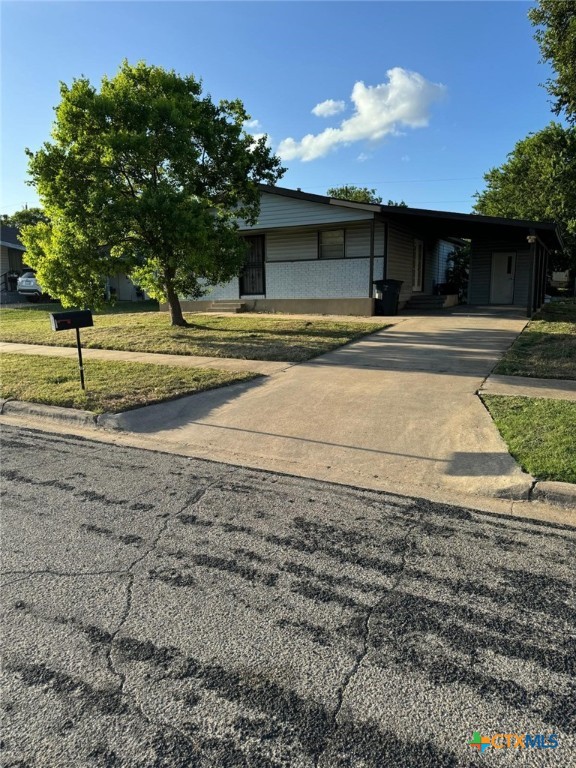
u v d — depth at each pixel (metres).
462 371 8.30
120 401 6.95
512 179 28.73
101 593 2.96
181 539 3.57
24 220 29.59
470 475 4.61
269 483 4.59
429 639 2.56
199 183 12.62
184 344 11.27
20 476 4.79
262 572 3.16
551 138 25.00
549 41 14.73
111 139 10.63
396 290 15.91
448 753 1.95
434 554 3.36
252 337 11.98
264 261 18.48
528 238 14.05
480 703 2.18
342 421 6.16
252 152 13.20
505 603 2.84
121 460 5.23
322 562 3.27
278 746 1.98
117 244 11.38
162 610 2.80
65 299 11.71
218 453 5.42
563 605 2.82
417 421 6.03
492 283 19.66
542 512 4.00
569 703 2.18
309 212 16.30
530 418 5.75
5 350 11.45
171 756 1.94
